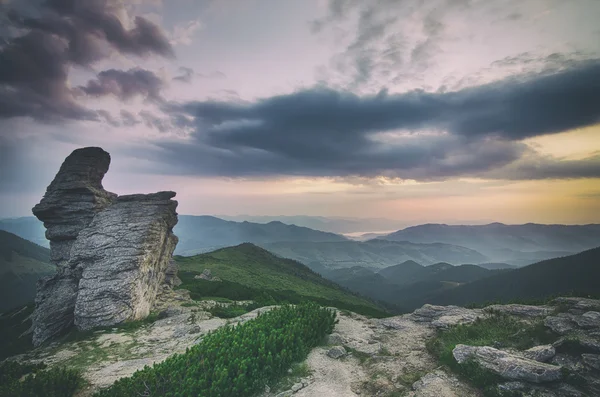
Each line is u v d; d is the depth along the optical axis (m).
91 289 34.38
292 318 25.44
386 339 24.75
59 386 18.11
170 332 30.61
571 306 21.88
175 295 47.16
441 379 16.56
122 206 44.78
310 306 28.81
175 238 51.41
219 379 16.27
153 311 39.50
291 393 16.47
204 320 34.22
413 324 28.45
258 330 22.64
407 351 21.84
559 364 15.67
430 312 30.12
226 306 41.50
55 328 33.31
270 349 19.81
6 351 30.55
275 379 17.92
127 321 33.66
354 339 24.78
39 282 41.91
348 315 32.97
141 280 37.16
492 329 21.59
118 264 36.41
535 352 16.64
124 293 34.44
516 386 14.46
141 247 38.44
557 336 18.28
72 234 42.50
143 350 25.84
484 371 15.85
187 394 15.60
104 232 39.97
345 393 16.53
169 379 16.81
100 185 47.12
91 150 46.47
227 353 19.14
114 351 25.91
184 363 18.48
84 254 37.75
